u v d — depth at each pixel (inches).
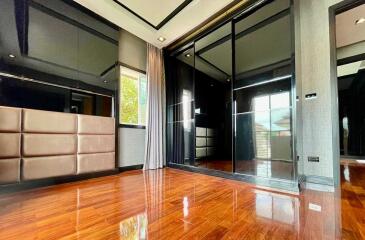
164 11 118.4
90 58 121.3
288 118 122.3
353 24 128.5
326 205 68.5
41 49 99.7
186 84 165.6
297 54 100.6
